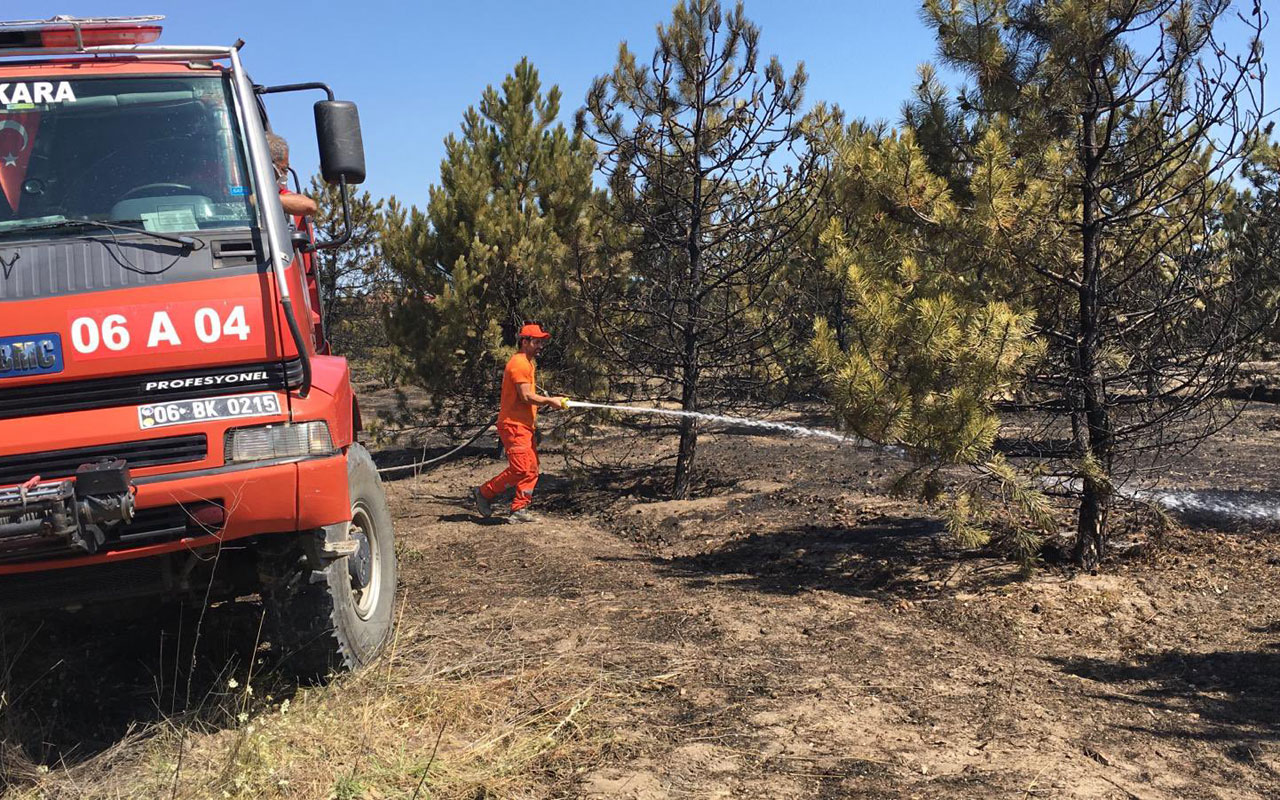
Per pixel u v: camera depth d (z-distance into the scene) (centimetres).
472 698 456
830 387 662
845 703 460
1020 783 370
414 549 876
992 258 662
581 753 401
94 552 380
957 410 613
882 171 672
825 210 1016
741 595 670
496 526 991
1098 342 685
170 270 413
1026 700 466
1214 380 662
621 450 1491
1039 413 747
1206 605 598
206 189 442
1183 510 834
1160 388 696
